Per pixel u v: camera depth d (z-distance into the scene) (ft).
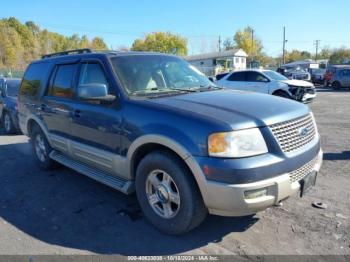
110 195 15.02
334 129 29.19
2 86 32.78
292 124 10.69
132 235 11.51
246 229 11.67
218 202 9.64
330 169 17.89
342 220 12.14
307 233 11.32
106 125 12.74
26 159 21.47
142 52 15.06
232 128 9.53
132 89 12.69
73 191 15.64
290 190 10.15
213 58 209.15
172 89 13.66
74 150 15.12
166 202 11.18
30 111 18.65
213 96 12.37
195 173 9.87
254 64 227.20
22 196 15.24
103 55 13.83
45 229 12.12
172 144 10.26
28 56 265.95
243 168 9.34
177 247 10.71
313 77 103.40
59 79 16.29
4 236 11.68
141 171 11.63
